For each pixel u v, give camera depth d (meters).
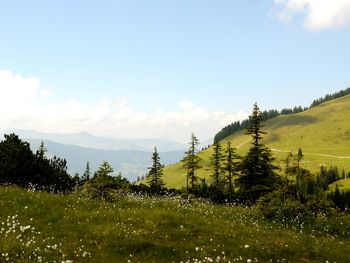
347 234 26.97
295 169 36.09
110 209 24.70
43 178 30.77
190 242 20.42
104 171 31.20
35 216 20.84
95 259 16.23
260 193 46.56
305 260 20.11
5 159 29.67
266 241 22.03
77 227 20.11
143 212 24.42
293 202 30.58
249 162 48.16
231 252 19.80
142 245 19.00
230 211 32.41
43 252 15.70
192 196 41.75
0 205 21.31
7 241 15.90
